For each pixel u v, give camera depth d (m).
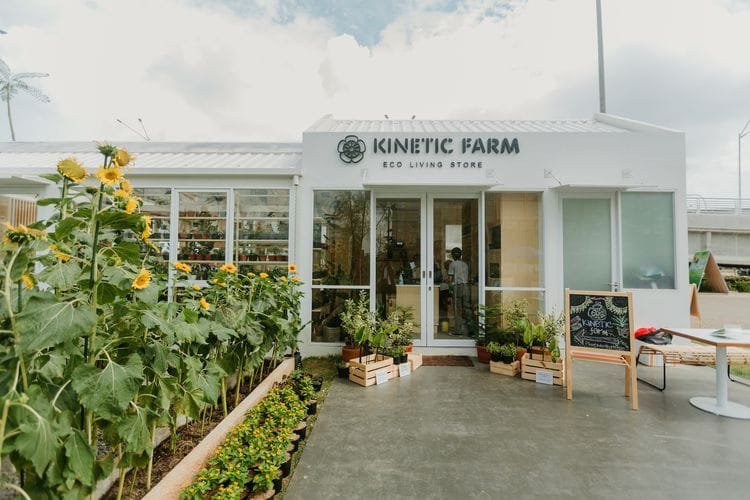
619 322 4.12
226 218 6.18
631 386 4.03
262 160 7.39
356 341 4.92
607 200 6.20
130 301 2.17
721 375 3.98
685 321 6.00
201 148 8.52
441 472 2.82
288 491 2.58
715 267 12.47
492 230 6.21
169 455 2.64
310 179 6.19
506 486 2.66
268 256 6.17
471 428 3.53
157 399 2.16
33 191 6.12
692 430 3.51
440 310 6.18
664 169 6.18
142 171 6.00
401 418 3.74
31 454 1.40
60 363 1.88
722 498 2.54
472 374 5.13
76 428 1.79
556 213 6.18
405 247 6.22
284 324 4.01
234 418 3.15
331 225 6.18
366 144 6.23
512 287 6.17
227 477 2.36
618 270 6.08
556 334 5.16
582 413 3.88
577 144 6.22
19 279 1.65
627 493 2.59
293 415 3.38
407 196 6.25
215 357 3.25
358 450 3.13
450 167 6.23
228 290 3.66
